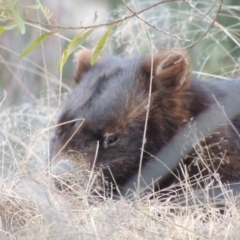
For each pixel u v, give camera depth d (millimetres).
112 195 10352
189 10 16875
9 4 9531
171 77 11023
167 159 10812
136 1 17328
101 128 10555
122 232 9109
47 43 19109
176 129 10906
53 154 10727
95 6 19656
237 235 9094
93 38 16641
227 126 11086
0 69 18516
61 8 19609
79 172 10359
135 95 10820
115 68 11227
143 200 10508
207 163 10875
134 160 10688
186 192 10133
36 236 9055
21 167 10805
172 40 15977
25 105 14688
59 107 12383
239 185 11000
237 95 11523
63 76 18562
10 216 9602
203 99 11164
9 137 13391
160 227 9312
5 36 19078
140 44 15977
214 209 9867
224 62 16484
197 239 9133
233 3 17094
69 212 9469
